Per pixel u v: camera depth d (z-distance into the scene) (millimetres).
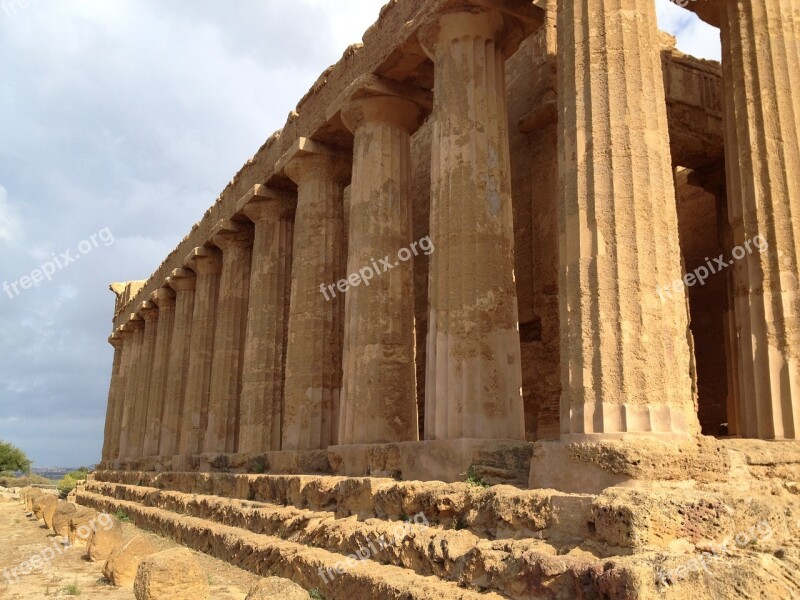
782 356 8016
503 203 9367
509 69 14656
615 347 6652
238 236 19562
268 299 16719
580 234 7098
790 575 5031
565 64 7734
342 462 10930
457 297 8969
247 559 10492
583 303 6910
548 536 5984
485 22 9766
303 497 10938
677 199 17859
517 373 8875
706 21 9984
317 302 14070
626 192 7004
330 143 14750
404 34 10859
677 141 13867
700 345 16906
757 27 8898
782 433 7852
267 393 16156
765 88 8688
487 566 5965
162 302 26219
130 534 16141
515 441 8320
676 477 6152
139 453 27375
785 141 8484
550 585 5273
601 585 4770
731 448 6828
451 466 8375
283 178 16594
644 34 7512
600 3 7582
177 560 7727
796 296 8086
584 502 5762
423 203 17734
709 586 4781
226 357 18906
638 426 6395
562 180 7496
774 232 8312
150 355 28422
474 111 9484
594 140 7227
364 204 11953
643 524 5105
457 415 8625
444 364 8906
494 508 6633
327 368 13852
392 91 12062
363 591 7027
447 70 9781
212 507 14055
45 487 56750
